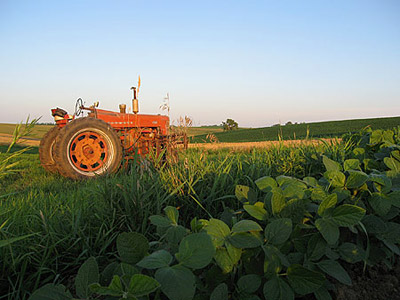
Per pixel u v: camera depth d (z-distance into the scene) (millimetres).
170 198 2014
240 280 1067
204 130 58344
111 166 4906
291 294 1043
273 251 1086
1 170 1038
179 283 846
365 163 2023
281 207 1256
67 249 1596
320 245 1203
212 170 2359
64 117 5789
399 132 2545
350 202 1439
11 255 1400
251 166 2379
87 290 950
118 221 1818
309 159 2578
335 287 1312
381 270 1430
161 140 5105
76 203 2158
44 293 941
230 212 1526
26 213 1895
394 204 1394
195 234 973
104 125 4961
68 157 4730
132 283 817
